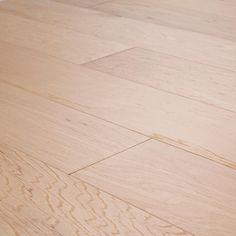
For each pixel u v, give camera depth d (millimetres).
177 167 1053
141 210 930
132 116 1248
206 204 947
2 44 1699
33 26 1853
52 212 925
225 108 1281
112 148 1119
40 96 1350
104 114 1258
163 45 1676
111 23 1872
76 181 1012
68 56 1601
